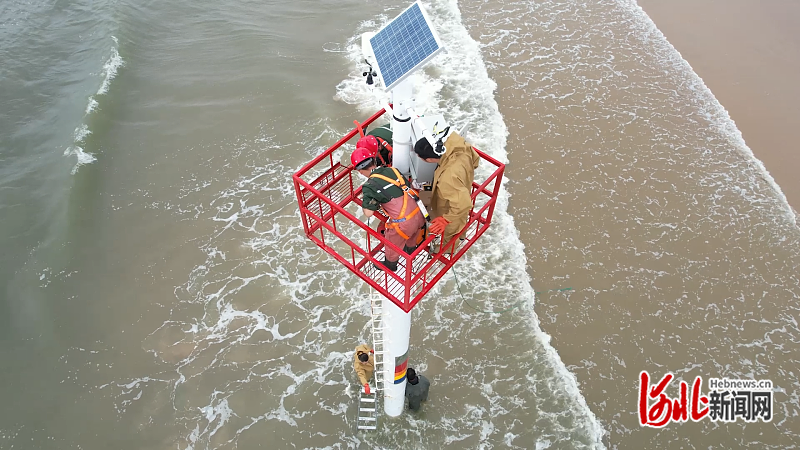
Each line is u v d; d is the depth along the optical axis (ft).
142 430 38.99
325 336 44.45
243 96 65.26
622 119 63.21
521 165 57.72
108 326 44.65
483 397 40.75
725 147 60.08
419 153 19.81
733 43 74.84
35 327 44.37
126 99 64.64
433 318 45.34
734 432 38.70
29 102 64.03
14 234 50.70
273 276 48.26
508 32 76.84
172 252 49.85
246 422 39.58
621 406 40.27
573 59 72.02
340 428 39.40
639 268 48.88
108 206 53.42
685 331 44.62
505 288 47.24
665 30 77.46
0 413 39.42
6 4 76.79
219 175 56.59
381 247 24.41
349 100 64.95
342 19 78.18
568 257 49.67
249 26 75.87
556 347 43.65
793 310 45.93
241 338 44.21
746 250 50.31
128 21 74.13
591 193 55.11
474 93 66.18
